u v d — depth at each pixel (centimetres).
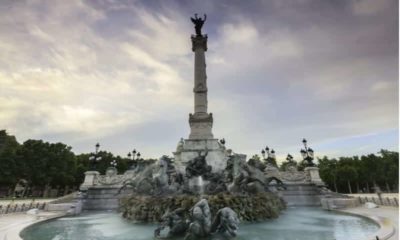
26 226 1778
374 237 1204
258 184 2594
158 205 2098
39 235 1653
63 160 7219
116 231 1758
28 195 7319
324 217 2292
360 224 1853
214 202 1991
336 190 7662
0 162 6081
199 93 4456
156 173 2723
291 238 1423
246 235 1514
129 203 2398
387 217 1959
